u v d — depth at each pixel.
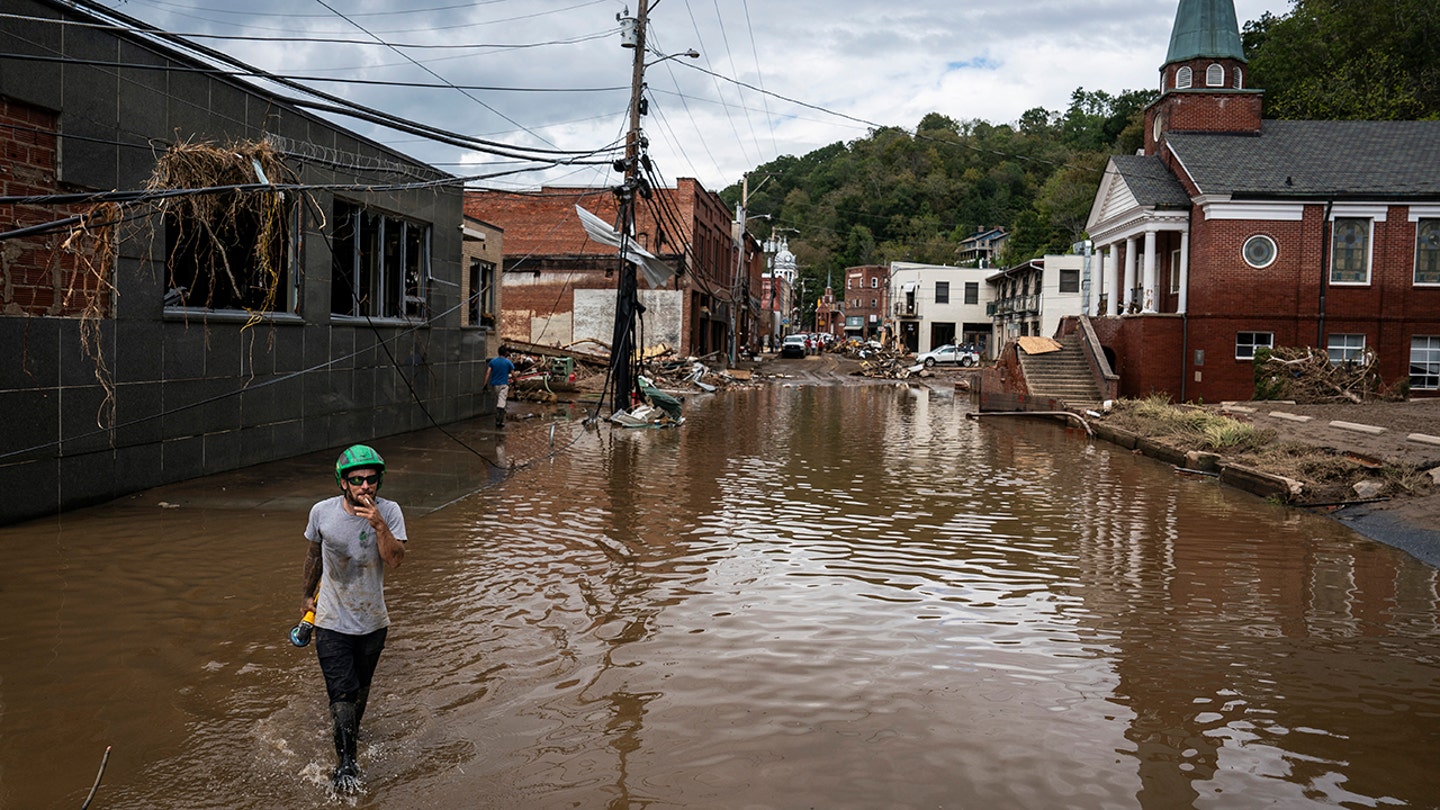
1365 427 16.78
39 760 4.78
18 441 9.66
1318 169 28.22
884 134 116.69
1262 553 10.09
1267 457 15.09
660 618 7.39
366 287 17.22
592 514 11.44
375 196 16.70
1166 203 28.52
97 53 10.38
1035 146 104.50
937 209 109.81
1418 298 27.19
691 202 43.72
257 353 13.59
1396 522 11.38
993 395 28.84
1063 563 9.53
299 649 6.43
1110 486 14.67
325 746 5.02
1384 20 44.62
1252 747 5.25
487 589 8.07
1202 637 7.19
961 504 12.77
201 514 10.40
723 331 56.81
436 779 4.68
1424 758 5.14
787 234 126.25
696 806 4.45
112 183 10.67
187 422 12.20
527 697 5.75
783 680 6.12
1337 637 7.23
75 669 5.99
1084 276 42.16
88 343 10.42
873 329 96.62
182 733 5.13
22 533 9.34
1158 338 28.62
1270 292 27.41
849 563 9.34
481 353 23.14
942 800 4.56
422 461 15.30
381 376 17.64
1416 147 28.81
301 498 11.34
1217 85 30.88
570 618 7.33
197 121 12.08
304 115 14.35
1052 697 5.94
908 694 5.93
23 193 9.60
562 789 4.60
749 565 9.15
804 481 14.48
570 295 41.06
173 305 11.97
